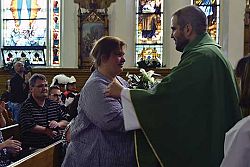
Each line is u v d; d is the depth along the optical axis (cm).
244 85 177
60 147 378
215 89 237
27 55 1130
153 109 238
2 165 353
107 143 255
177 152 237
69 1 1076
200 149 237
